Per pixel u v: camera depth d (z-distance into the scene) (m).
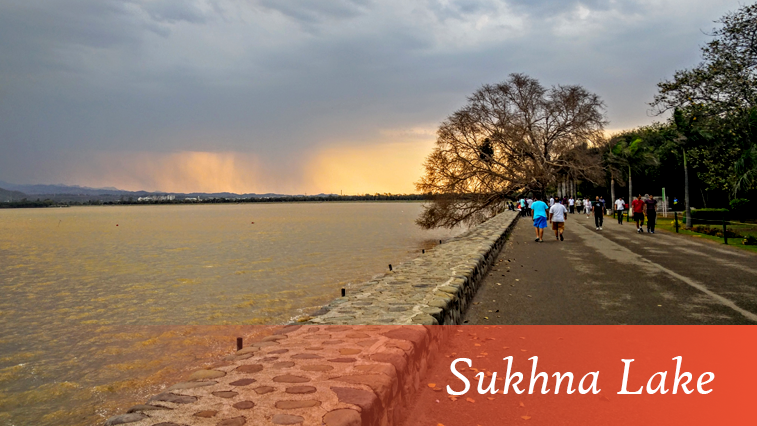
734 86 20.91
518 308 8.23
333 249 29.92
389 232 46.41
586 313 7.68
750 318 7.16
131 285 18.70
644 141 54.16
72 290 17.88
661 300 8.54
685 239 21.11
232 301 14.52
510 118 36.38
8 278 21.38
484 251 12.59
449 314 6.68
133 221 100.00
